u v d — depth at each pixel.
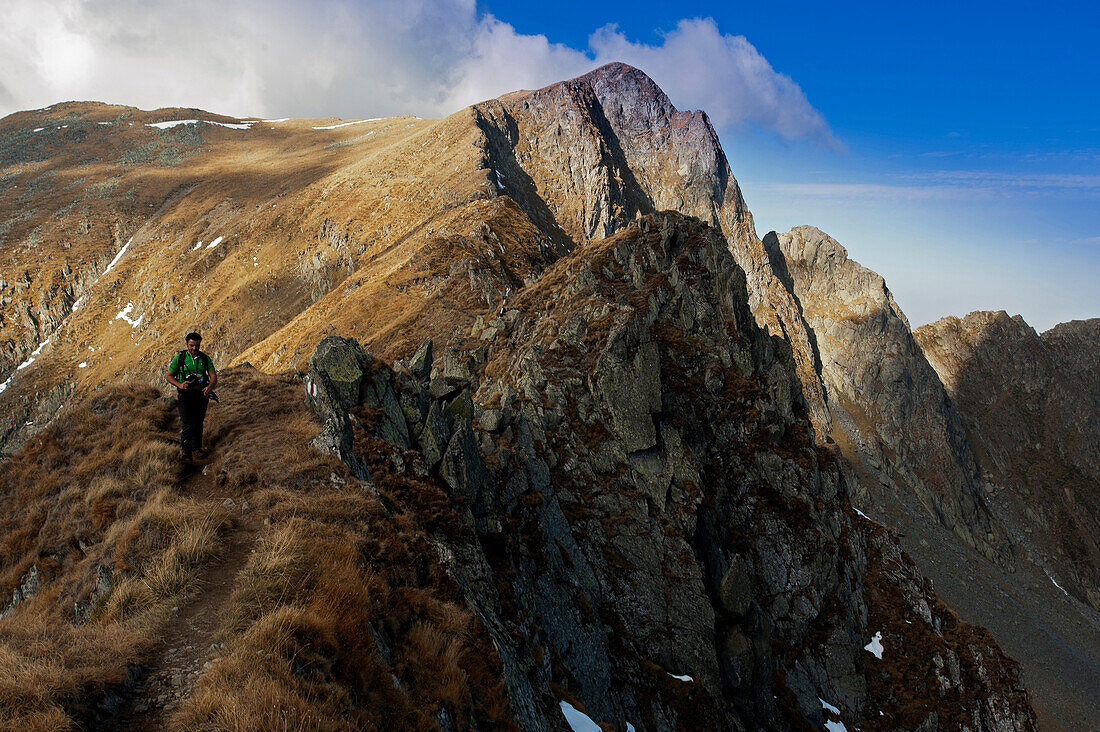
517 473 29.84
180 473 15.89
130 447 17.06
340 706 8.19
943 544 164.62
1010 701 40.34
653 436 36.22
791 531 39.69
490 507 24.41
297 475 15.12
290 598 9.75
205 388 16.62
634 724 25.73
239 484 14.77
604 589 30.53
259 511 13.23
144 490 14.95
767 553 39.03
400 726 8.94
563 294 50.62
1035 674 124.06
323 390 20.00
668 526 33.75
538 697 15.66
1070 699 119.00
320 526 12.47
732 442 41.81
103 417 18.88
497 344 50.62
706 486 39.06
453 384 27.09
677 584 31.66
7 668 7.43
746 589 33.91
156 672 8.36
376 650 9.80
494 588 18.89
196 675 8.27
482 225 116.94
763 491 40.88
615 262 52.72
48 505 16.03
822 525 41.19
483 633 13.40
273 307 158.75
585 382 38.31
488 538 23.66
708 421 41.94
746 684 32.09
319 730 7.43
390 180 178.62
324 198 188.12
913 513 176.88
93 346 186.12
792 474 41.59
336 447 16.95
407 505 18.78
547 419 36.62
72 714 7.17
